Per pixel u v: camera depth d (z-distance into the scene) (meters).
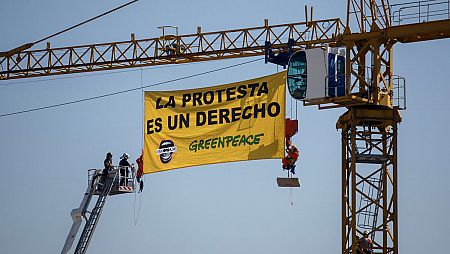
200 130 98.31
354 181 95.94
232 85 97.56
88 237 106.56
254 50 113.69
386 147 97.38
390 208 96.50
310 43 109.00
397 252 95.50
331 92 95.50
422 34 96.00
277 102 95.38
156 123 100.12
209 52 115.81
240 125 96.62
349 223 96.38
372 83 96.38
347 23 97.69
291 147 96.75
